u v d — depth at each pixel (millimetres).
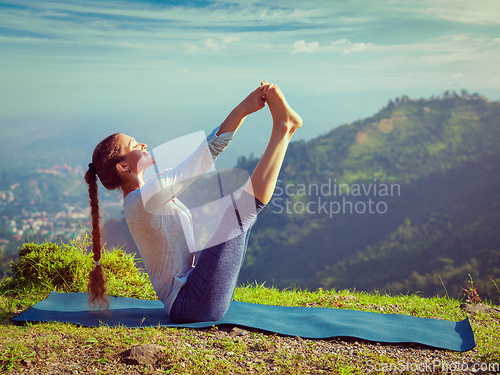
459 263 73000
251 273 91250
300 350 2100
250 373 1817
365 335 2291
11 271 3455
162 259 2301
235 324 2357
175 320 2369
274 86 2131
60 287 3293
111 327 2285
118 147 2297
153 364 1835
